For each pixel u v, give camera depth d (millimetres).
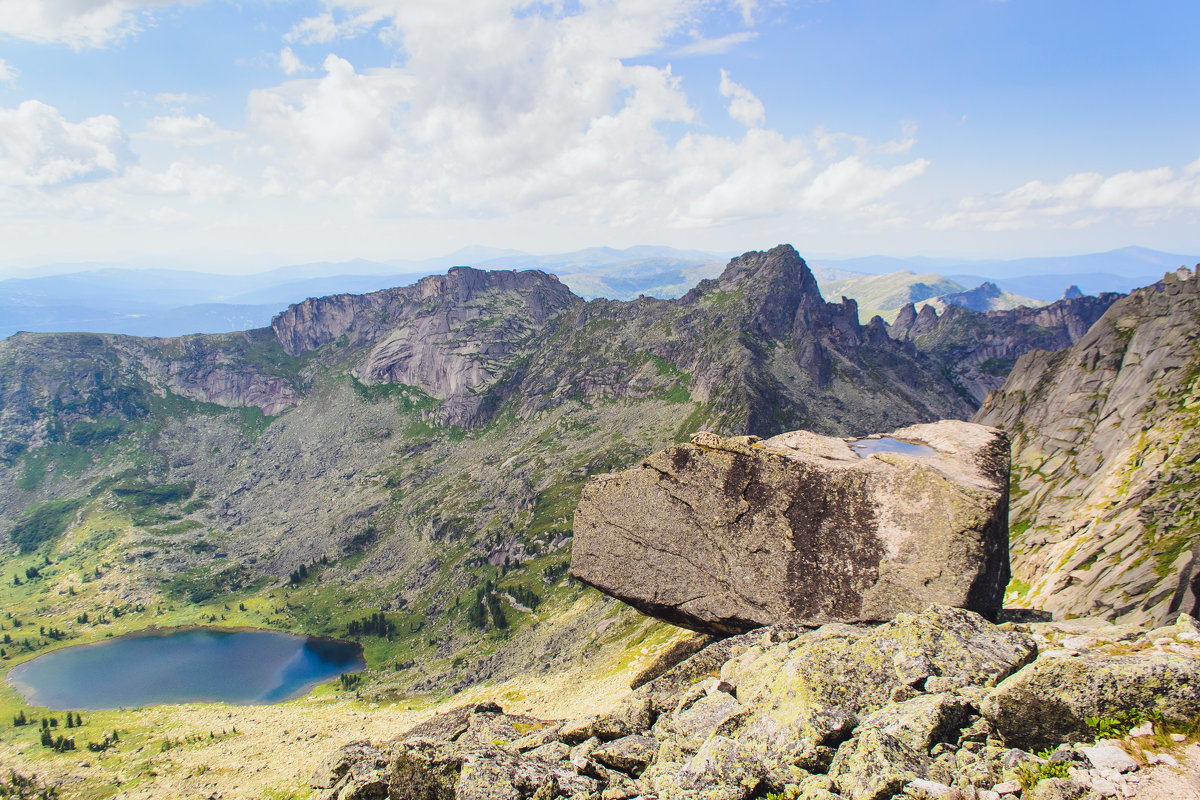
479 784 16891
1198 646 13375
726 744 15336
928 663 15664
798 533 23766
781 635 21016
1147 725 11617
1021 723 12984
